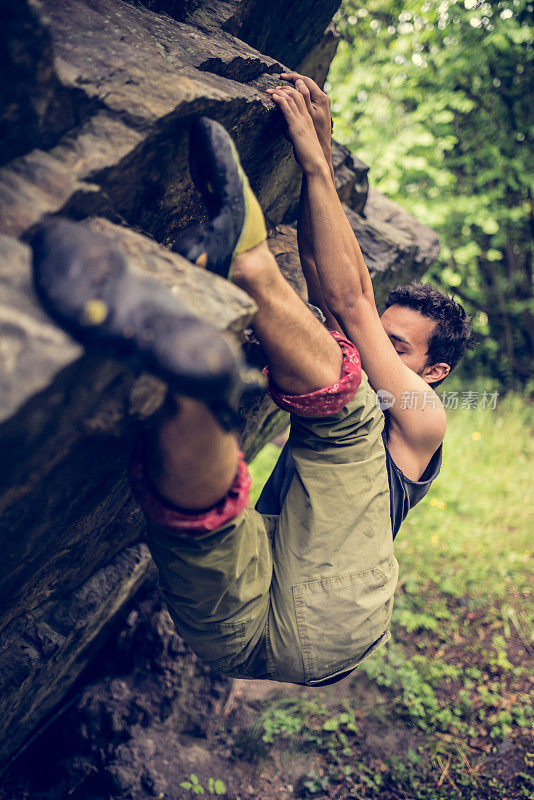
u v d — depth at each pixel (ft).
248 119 5.34
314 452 5.54
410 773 9.02
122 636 8.95
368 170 9.78
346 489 5.49
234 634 5.21
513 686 10.81
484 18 20.83
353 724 9.71
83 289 2.77
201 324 2.81
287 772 8.94
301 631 5.36
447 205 22.52
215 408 3.17
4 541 4.22
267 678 5.83
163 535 4.28
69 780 8.01
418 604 12.67
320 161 5.70
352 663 5.62
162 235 5.23
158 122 4.10
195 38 5.40
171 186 4.79
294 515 5.64
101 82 4.10
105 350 2.88
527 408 23.17
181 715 8.88
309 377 4.86
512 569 13.93
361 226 9.93
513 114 23.08
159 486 3.95
